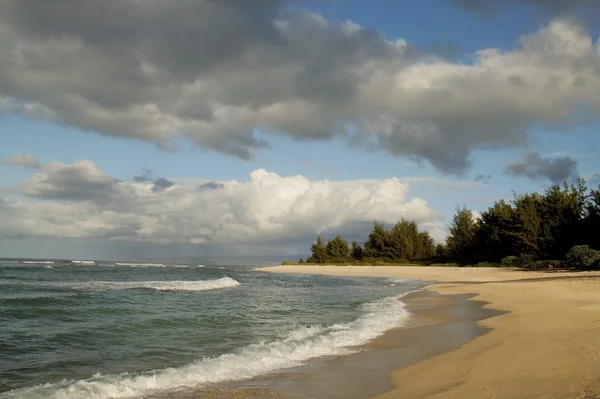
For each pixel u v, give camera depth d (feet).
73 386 26.02
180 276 171.12
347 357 34.55
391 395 24.00
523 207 180.45
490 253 205.36
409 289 106.83
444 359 31.78
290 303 74.13
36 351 35.96
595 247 146.92
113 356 34.91
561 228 160.45
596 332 36.04
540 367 26.35
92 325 47.70
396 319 54.08
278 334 44.91
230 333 45.16
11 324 47.73
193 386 26.96
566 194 168.35
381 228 303.27
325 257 326.85
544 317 46.60
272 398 24.44
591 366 25.49
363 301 77.30
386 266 249.14
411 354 34.94
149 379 27.91
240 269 282.15
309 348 37.47
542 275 117.39
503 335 38.91
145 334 43.91
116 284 109.50
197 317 54.95
